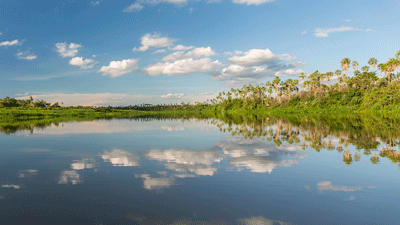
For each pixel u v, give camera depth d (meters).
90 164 11.59
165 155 13.73
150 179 9.07
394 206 6.68
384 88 81.50
